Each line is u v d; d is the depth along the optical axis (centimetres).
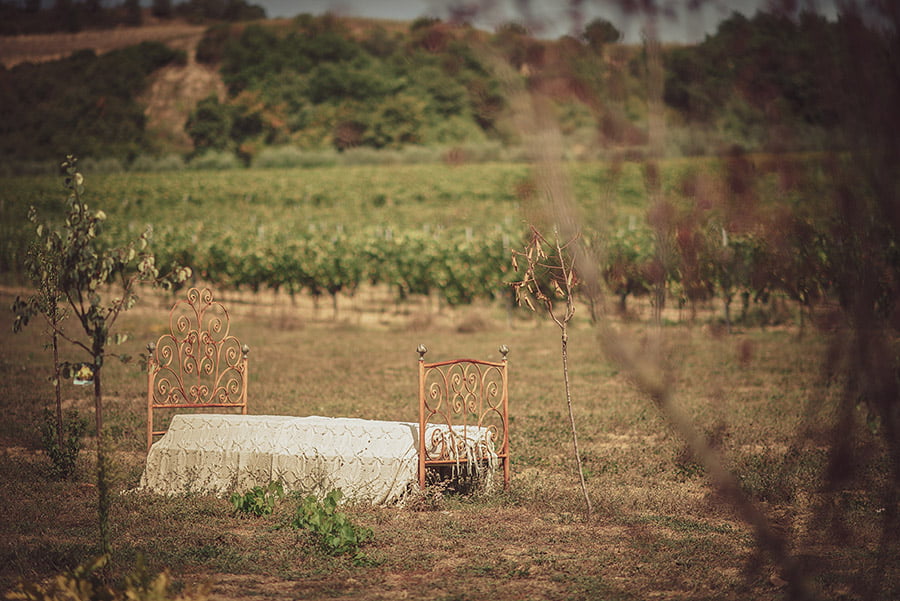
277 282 2861
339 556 604
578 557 608
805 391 1384
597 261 284
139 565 430
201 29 12775
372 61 9262
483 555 610
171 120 10469
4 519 687
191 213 5081
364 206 5391
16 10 13275
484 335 2377
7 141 9394
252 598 510
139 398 1360
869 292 296
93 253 546
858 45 266
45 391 1393
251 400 1334
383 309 2947
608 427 1149
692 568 575
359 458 758
